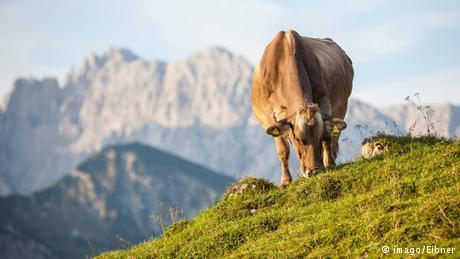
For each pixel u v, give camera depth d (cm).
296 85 2311
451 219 1612
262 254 1778
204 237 2098
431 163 2034
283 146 2419
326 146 2245
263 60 2520
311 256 1680
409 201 1795
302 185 2203
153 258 2102
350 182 2127
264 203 2242
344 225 1766
